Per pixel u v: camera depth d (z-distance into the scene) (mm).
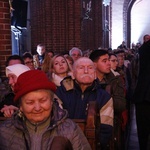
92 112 2238
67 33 10117
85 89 2922
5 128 1780
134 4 23562
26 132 1734
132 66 8414
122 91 3697
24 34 10516
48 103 1706
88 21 13648
